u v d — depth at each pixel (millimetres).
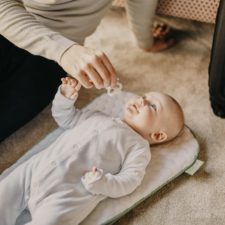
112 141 1244
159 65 1756
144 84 1676
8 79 1385
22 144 1474
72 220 1108
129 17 1690
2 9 1198
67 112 1315
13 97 1375
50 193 1138
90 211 1165
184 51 1811
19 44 1205
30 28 1176
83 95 1646
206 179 1308
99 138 1246
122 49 1855
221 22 1249
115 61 1794
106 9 1492
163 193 1278
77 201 1126
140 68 1750
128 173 1200
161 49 1819
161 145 1364
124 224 1212
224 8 1223
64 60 1130
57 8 1322
